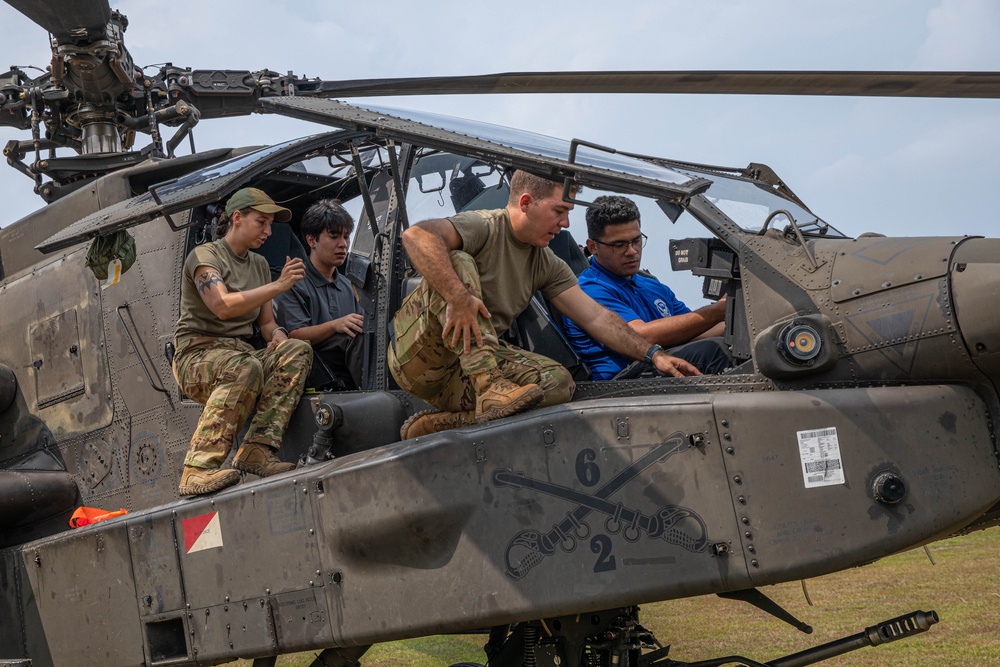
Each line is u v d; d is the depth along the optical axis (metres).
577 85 5.13
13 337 5.55
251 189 4.22
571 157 3.21
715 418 3.10
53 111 6.08
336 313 4.66
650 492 3.12
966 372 3.13
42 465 5.26
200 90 6.41
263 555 3.69
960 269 3.11
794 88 4.70
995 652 5.19
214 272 4.05
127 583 4.08
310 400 4.02
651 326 3.79
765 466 3.05
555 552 3.19
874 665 5.18
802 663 3.49
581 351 3.83
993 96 4.52
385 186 4.38
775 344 3.22
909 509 3.01
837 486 3.02
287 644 3.61
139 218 3.83
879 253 3.27
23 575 4.51
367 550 3.46
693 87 4.84
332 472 3.55
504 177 4.16
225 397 3.95
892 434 3.05
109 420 4.98
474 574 3.28
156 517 4.00
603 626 3.61
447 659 5.95
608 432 3.19
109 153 5.89
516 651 3.91
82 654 4.24
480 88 5.56
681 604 7.00
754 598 3.49
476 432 3.34
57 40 5.60
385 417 3.87
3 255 5.79
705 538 3.05
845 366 3.23
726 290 3.53
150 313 4.80
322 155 4.46
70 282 5.24
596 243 3.96
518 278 3.65
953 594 6.59
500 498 3.28
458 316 3.36
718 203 3.68
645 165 3.39
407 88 6.04
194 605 3.86
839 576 7.58
